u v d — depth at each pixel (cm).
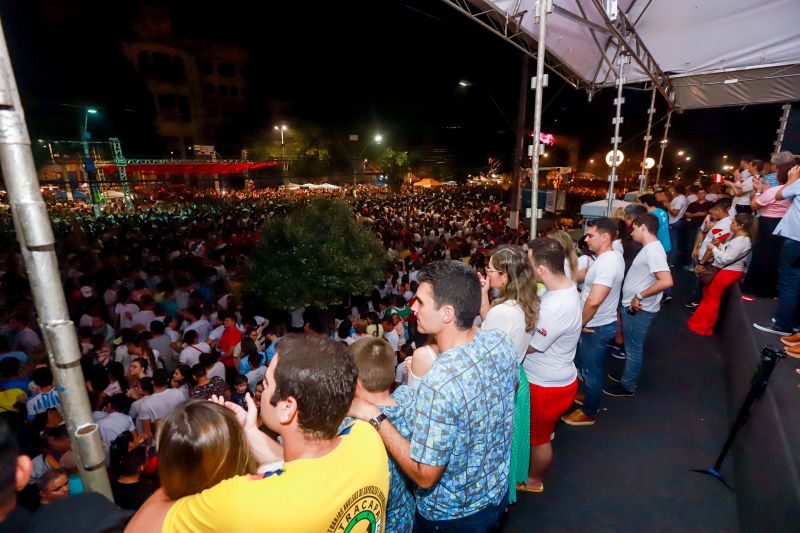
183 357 522
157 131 6088
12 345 577
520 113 1416
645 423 355
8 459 96
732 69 806
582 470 303
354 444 129
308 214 649
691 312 614
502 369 171
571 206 2314
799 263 333
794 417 232
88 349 520
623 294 392
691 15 742
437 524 179
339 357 125
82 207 2716
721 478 287
